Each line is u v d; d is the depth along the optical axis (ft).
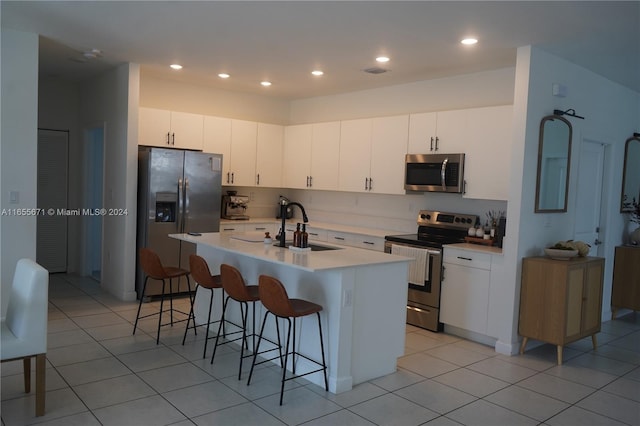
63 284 20.52
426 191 17.04
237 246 13.20
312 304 10.98
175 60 16.71
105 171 19.57
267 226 21.81
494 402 10.81
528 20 11.48
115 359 12.51
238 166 21.49
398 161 18.12
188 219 18.94
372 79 18.45
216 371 11.98
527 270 13.84
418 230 18.42
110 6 11.63
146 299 18.34
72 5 11.63
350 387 11.23
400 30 12.53
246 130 21.63
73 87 22.07
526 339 14.01
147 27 13.15
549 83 14.20
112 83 18.72
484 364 13.15
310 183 21.70
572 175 15.71
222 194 22.31
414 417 9.95
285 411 10.00
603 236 18.04
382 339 12.03
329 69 17.11
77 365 12.03
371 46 14.06
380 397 10.85
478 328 14.70
